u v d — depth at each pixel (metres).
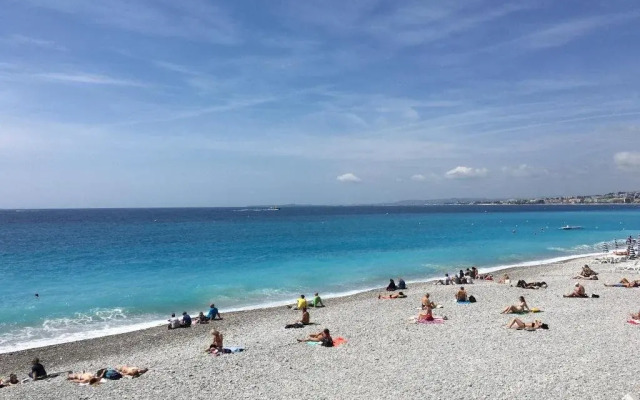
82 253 58.03
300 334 22.28
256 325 25.00
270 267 45.78
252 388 14.89
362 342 20.27
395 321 24.25
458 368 16.17
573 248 65.19
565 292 31.78
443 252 58.53
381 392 14.09
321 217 178.12
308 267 45.81
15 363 19.80
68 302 31.23
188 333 23.94
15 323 26.17
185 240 75.19
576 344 18.84
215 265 47.03
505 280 37.28
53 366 19.30
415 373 15.78
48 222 145.00
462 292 29.05
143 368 17.25
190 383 15.52
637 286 33.75
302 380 15.54
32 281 38.75
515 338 20.06
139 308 29.80
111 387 15.39
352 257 53.03
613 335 20.20
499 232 92.38
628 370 15.43
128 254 56.59
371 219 156.25
